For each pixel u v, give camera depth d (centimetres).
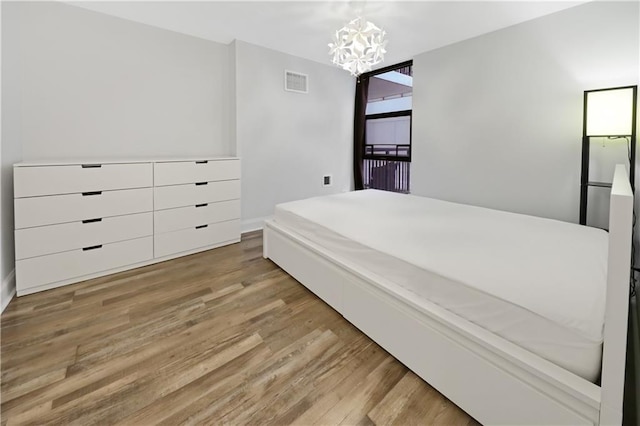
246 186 364
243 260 281
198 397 126
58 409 119
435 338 126
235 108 343
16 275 207
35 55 239
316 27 296
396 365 145
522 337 103
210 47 335
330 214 233
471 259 141
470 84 312
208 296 213
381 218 220
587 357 89
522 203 285
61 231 223
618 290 75
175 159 280
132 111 290
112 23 273
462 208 255
